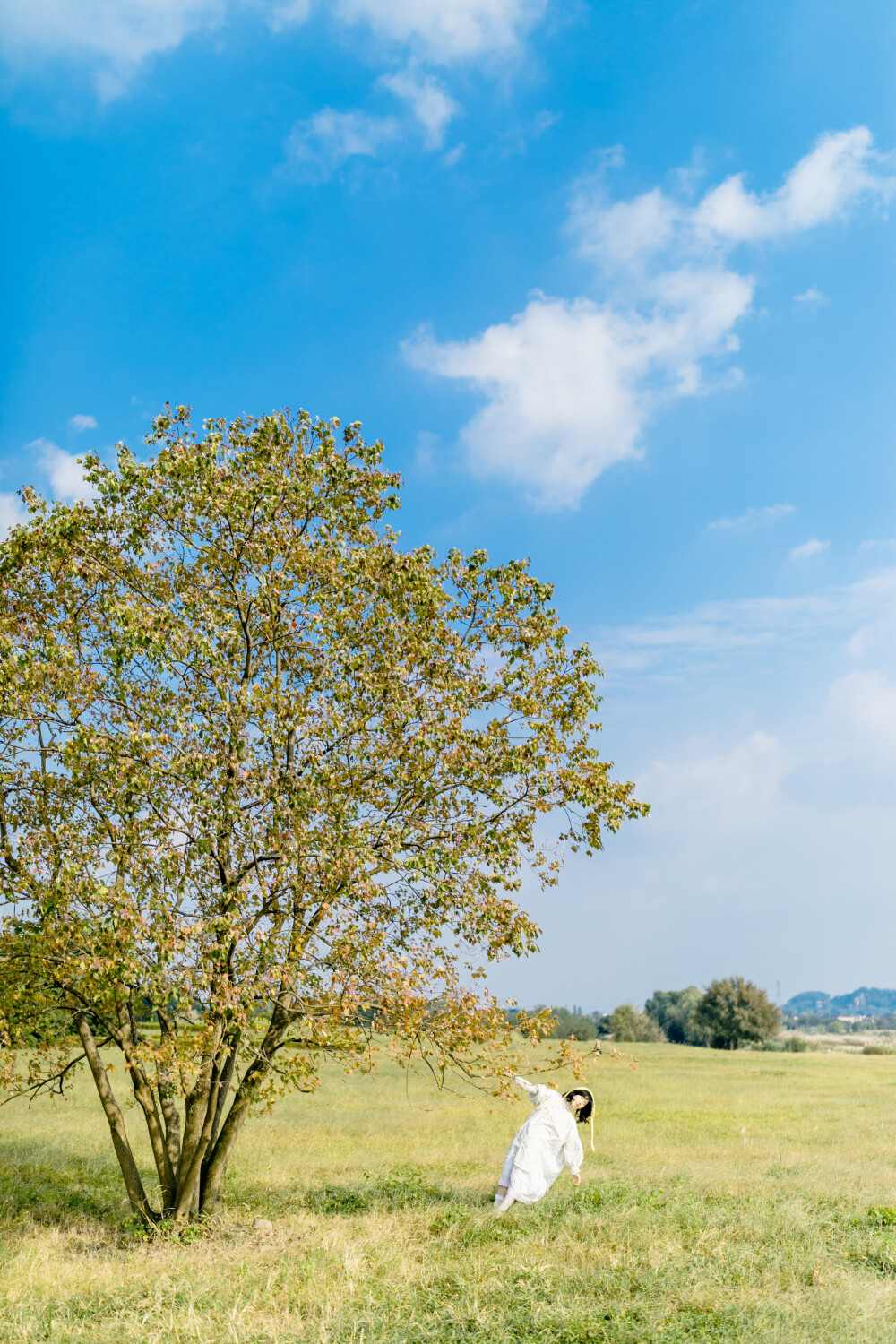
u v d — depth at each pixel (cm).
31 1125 2345
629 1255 939
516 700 1332
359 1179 1564
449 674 1327
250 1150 1998
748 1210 1114
